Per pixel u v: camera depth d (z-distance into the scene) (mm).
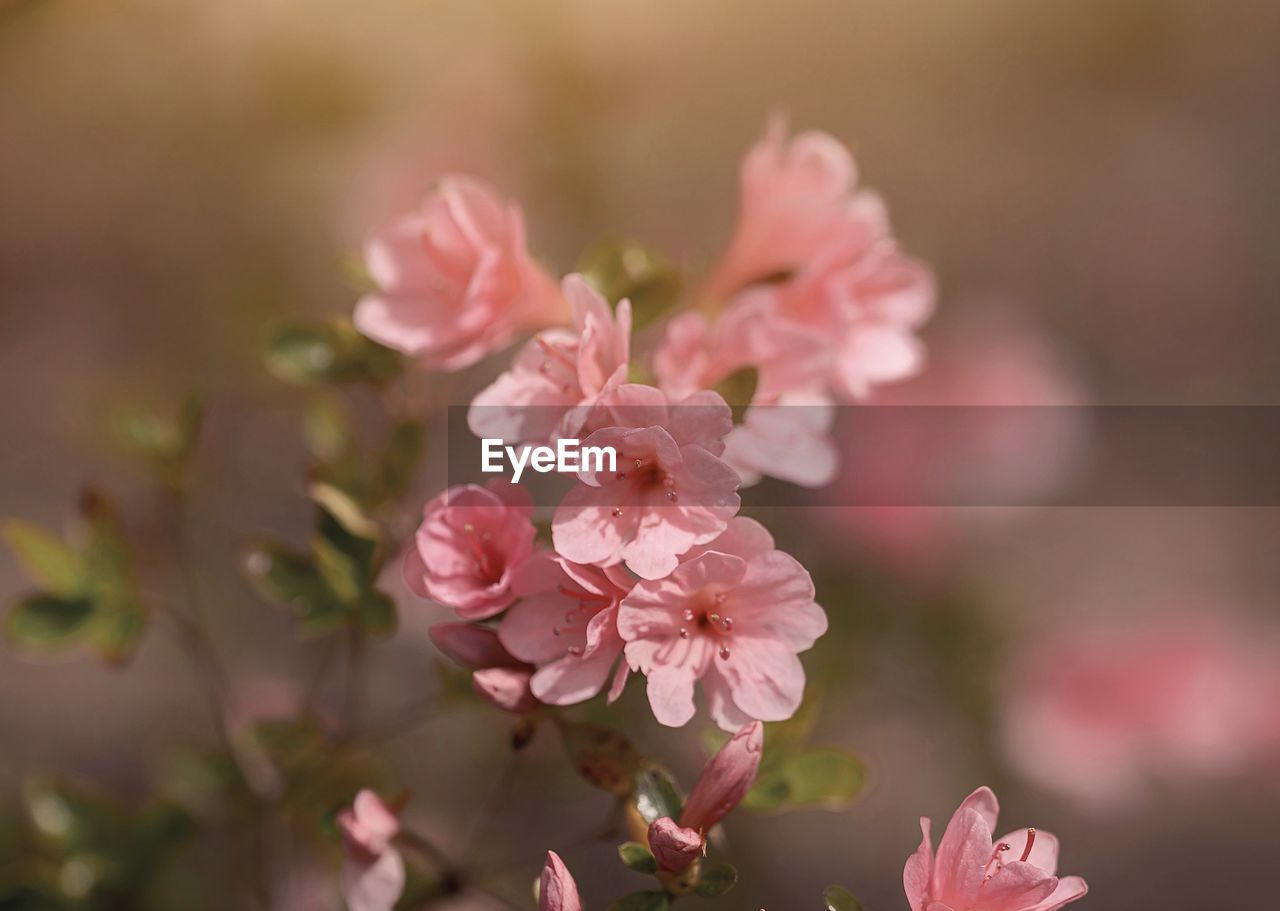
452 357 446
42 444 864
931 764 733
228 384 773
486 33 782
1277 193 1151
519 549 399
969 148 1083
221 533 733
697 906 675
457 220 440
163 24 761
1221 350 1099
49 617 501
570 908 379
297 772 495
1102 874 800
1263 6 1138
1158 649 745
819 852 744
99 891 520
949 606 706
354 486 476
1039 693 729
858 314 476
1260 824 812
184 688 787
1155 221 1118
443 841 661
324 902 570
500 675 398
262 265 809
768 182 482
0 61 780
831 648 669
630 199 876
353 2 753
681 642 393
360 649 510
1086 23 1101
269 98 782
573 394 409
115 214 851
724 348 429
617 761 411
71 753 777
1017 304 1055
